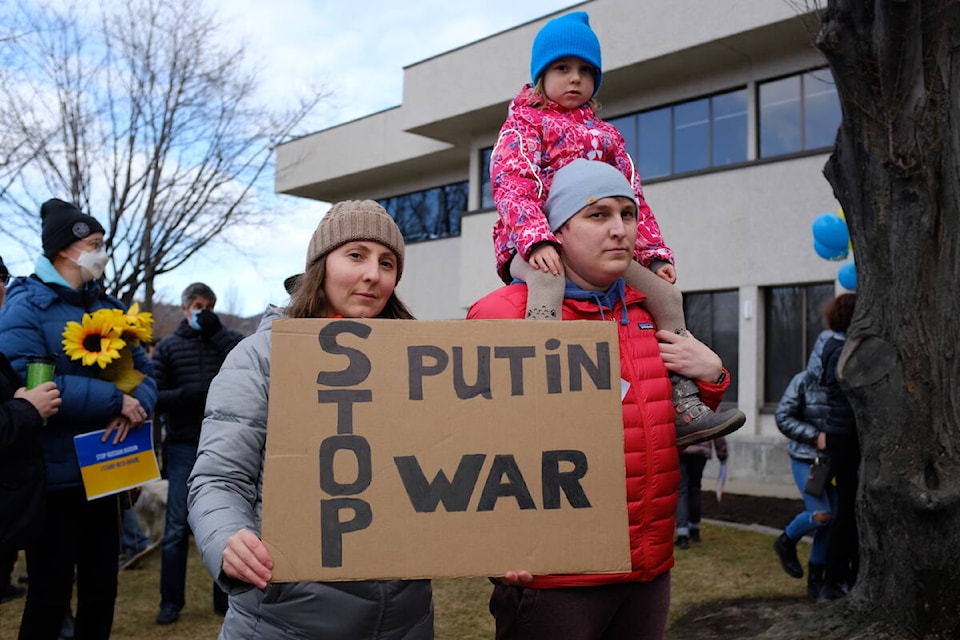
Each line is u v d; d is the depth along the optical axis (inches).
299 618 76.9
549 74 116.0
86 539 139.6
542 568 76.2
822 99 481.1
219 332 206.1
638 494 90.0
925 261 159.9
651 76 542.6
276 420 74.9
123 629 189.3
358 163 788.6
